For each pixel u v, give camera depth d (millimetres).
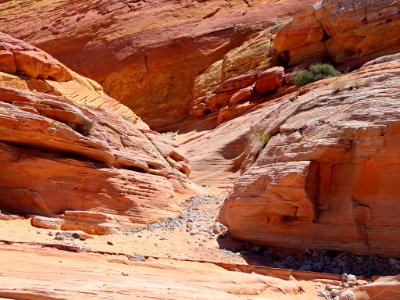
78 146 12961
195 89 38406
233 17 42188
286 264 10117
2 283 5547
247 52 35312
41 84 21438
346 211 9914
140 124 26766
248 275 8461
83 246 9367
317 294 8430
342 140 10195
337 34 28422
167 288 6414
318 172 10422
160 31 43188
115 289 5848
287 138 11672
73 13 51125
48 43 48969
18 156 12258
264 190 10867
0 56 20734
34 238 9641
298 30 30781
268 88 30078
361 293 7754
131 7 47344
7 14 56531
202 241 11461
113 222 12016
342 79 12789
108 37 45625
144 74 41750
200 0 44781
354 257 9586
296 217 10500
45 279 6086
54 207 12297
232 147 23906
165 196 14617
